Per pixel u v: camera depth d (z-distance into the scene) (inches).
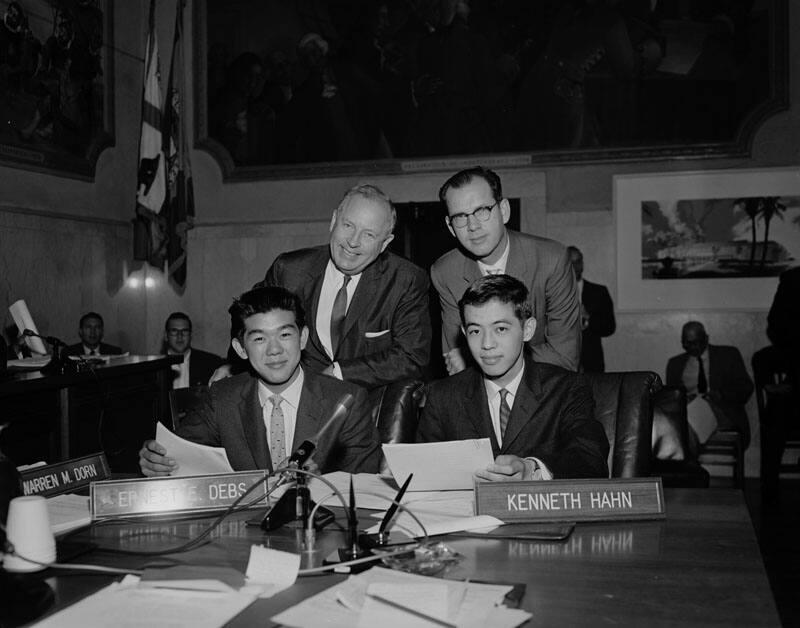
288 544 69.4
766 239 263.0
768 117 262.4
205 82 303.6
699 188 267.4
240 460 98.1
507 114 281.4
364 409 102.4
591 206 275.3
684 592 57.1
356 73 293.3
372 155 292.5
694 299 267.9
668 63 270.2
